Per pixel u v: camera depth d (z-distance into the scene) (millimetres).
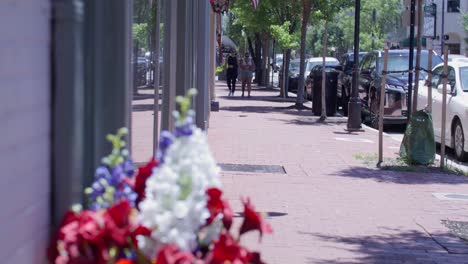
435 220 10633
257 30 44750
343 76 30703
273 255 8461
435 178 14344
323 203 11523
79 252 3947
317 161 16000
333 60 42406
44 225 4031
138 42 9094
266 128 23109
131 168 4645
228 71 42000
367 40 66562
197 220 4289
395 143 19984
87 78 4543
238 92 46781
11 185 3537
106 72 4707
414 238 9555
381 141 15633
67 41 4082
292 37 37875
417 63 16781
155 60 10656
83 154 4582
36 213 3893
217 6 29203
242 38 64000
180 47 14391
